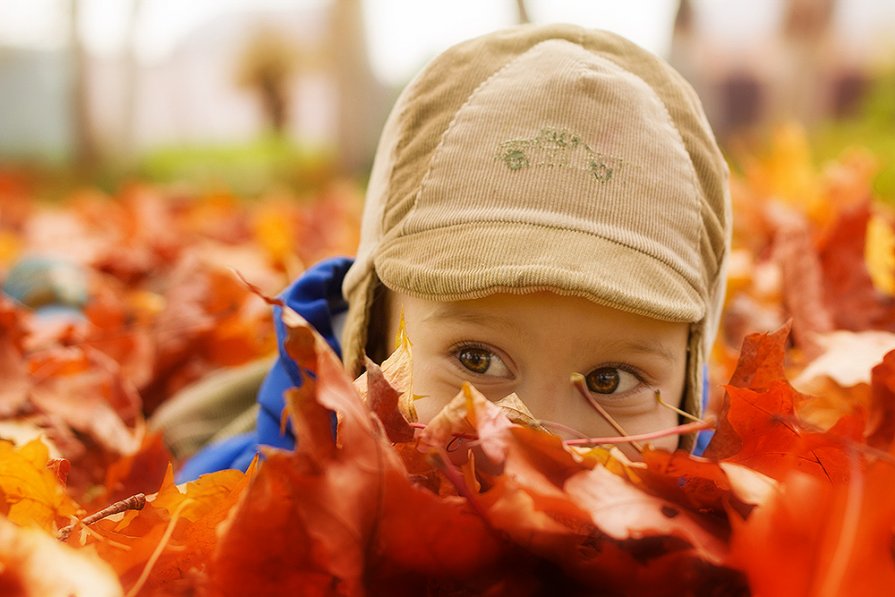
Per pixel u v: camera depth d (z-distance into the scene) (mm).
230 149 16078
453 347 1037
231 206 4887
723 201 1195
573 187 1057
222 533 649
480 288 989
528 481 667
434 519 669
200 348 1979
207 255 2580
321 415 684
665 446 1072
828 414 1210
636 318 1020
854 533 628
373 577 676
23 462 828
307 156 14086
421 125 1193
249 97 20859
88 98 15695
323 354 681
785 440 847
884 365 871
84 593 625
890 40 15445
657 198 1085
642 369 1040
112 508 829
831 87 15727
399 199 1164
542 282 973
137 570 752
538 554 683
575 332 1001
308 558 656
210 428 1754
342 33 13031
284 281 2551
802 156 3168
